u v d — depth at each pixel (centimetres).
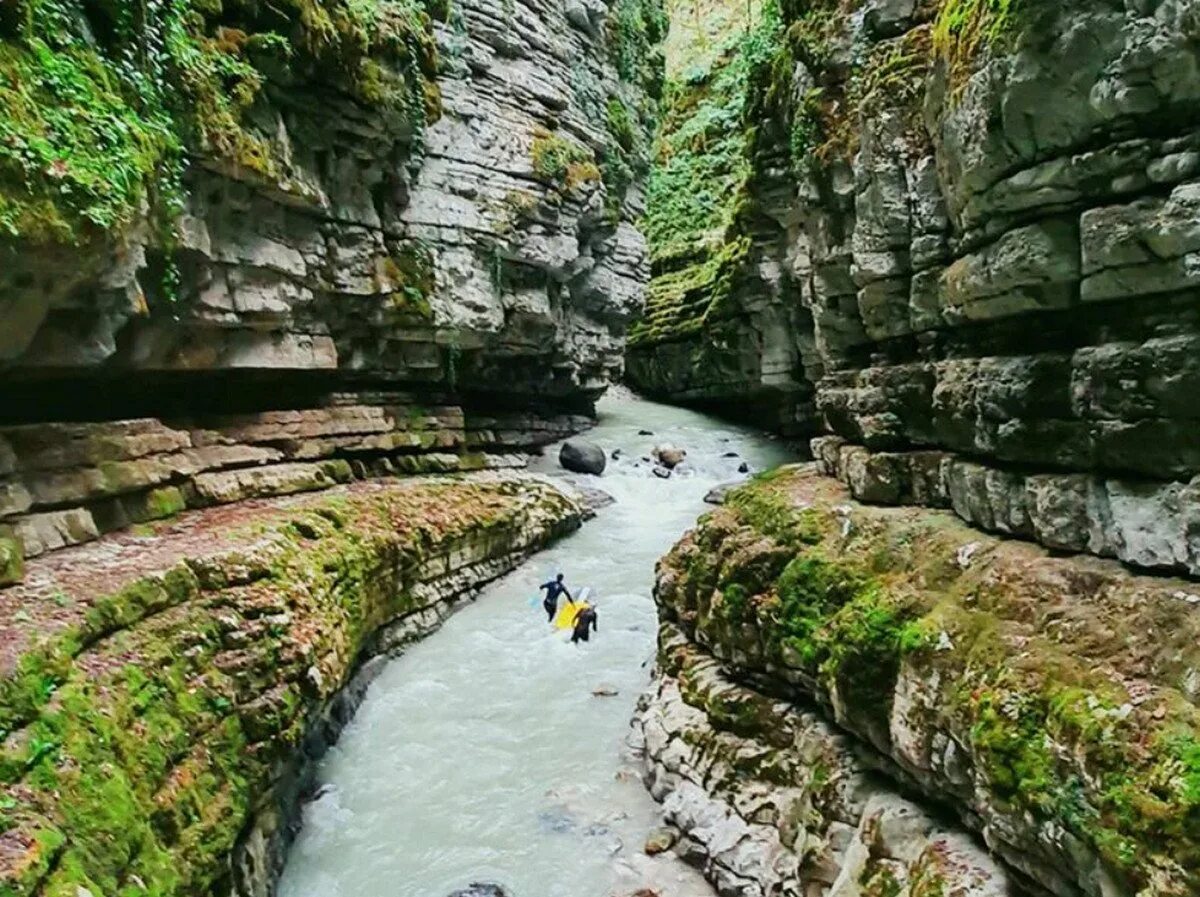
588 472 1947
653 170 3180
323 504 1066
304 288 1159
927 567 578
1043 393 509
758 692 734
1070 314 495
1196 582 421
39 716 467
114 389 938
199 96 851
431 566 1179
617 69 2069
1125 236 423
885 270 704
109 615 581
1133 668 406
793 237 1478
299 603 768
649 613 1224
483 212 1495
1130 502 448
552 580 1362
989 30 477
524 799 817
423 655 1107
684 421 2545
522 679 1048
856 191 736
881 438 732
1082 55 425
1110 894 367
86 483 774
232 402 1154
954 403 612
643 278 2284
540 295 1700
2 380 740
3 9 590
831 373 921
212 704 620
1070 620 450
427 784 846
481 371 1727
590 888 692
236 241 999
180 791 543
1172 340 414
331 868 727
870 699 559
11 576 606
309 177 1112
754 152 1238
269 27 989
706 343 2462
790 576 684
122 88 740
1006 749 425
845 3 812
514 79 1595
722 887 664
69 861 416
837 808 588
